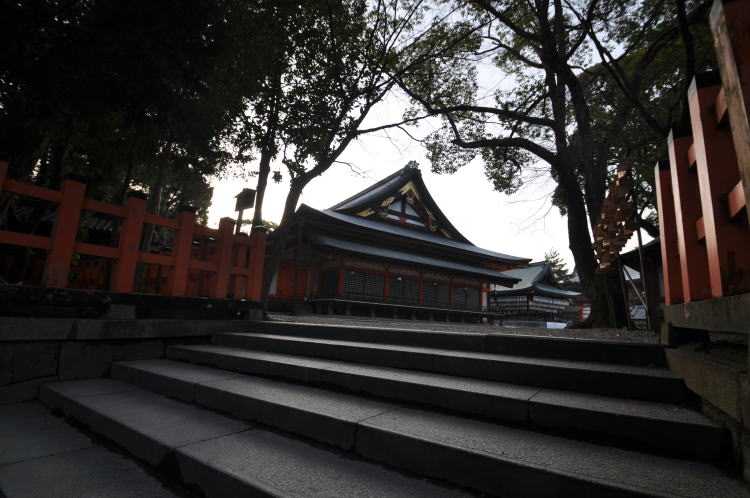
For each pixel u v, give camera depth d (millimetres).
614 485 1592
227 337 5305
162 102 5645
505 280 27688
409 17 8547
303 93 8406
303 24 7727
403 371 3482
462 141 10047
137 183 15773
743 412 1527
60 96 5250
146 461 2559
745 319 1415
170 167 9797
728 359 1975
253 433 2701
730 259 1643
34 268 11156
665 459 1897
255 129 8508
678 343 2857
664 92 9570
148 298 4977
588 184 8547
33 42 4953
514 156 11531
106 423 2992
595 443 2141
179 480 2295
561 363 3092
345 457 2312
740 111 1339
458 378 3184
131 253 4863
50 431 3182
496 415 2510
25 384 4043
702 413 2143
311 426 2586
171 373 3943
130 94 5328
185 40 5516
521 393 2637
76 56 4801
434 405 2770
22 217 10758
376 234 22688
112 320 4590
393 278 22953
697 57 8367
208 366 4465
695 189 2285
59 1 4938
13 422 3381
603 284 7949
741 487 1583
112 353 4664
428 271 24547
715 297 1762
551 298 37094
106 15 4645
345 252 19562
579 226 8641
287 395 3076
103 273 7738
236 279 6273
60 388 3895
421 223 30297
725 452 1846
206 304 5609
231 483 1990
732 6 1384
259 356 4191
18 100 4801
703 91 1828
